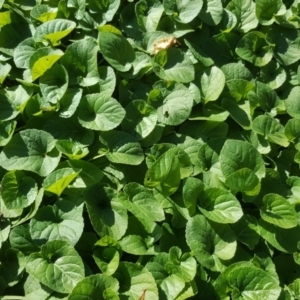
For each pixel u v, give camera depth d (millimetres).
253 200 551
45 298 470
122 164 548
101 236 494
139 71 590
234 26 648
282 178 582
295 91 622
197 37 643
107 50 574
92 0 616
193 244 500
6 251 492
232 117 584
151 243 510
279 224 521
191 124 585
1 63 589
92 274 490
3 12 604
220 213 518
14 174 514
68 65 569
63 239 484
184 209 533
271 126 587
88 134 547
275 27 656
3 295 481
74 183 516
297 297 511
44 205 521
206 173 547
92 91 571
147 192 525
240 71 620
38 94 557
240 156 543
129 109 565
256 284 490
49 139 529
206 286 503
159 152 546
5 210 509
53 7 627
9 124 536
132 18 635
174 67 594
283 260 544
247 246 543
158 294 477
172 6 629
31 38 586
